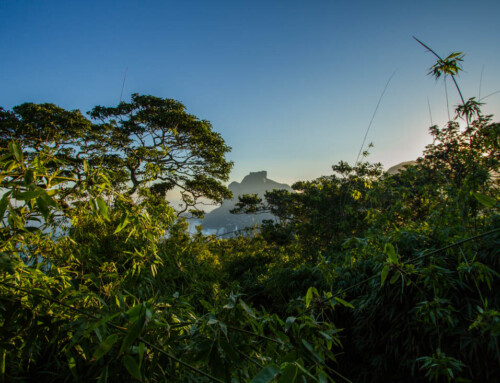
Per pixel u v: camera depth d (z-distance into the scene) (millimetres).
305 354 753
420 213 2611
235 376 775
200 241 3334
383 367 1931
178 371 924
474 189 1643
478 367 1525
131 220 987
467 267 1396
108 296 1094
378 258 1916
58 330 808
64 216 1130
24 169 646
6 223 727
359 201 3875
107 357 806
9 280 766
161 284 1785
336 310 2254
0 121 8781
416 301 1811
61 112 9641
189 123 11242
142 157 7070
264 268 5496
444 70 1595
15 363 798
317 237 8586
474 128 1679
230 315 874
